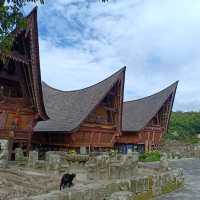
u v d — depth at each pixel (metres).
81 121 35.19
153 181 15.23
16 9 9.47
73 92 43.06
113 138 41.72
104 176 20.05
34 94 28.97
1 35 9.55
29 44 26.95
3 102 27.97
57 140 37.19
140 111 54.19
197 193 16.86
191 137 64.12
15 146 29.66
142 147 51.81
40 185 16.06
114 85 39.94
